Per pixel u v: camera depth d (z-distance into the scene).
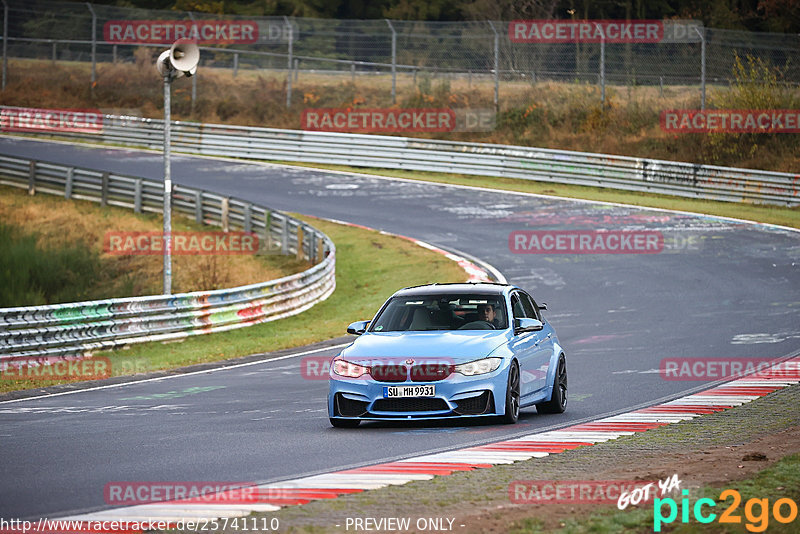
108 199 151.25
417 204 149.75
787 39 194.88
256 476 31.81
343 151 181.50
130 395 56.28
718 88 192.75
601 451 34.97
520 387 42.50
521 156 168.62
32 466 34.31
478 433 39.81
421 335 42.75
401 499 27.44
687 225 130.62
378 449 36.44
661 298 91.44
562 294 95.75
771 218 134.88
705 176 151.75
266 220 127.88
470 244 123.00
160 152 193.50
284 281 94.38
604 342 71.75
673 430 39.50
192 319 84.25
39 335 72.38
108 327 77.38
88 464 34.56
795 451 32.25
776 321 77.62
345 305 100.62
